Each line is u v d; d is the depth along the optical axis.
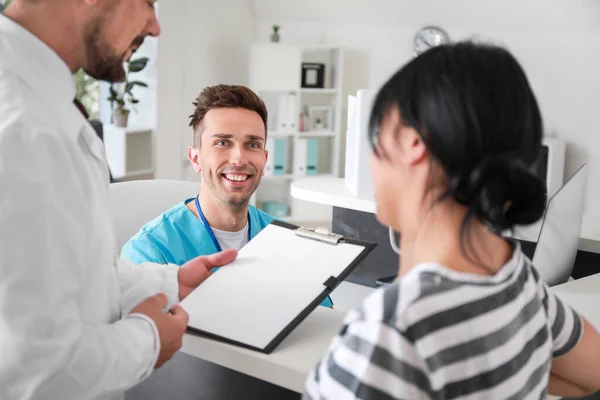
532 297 0.77
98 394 0.97
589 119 5.24
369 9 5.82
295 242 1.30
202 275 1.28
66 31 1.05
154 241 1.82
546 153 5.12
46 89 1.02
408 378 0.65
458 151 0.66
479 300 0.68
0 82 0.98
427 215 0.71
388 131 0.72
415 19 5.75
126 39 1.09
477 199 0.66
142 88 5.58
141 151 5.59
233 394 1.32
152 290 1.23
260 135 1.85
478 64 0.68
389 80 0.73
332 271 1.20
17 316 0.90
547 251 1.63
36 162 0.93
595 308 1.40
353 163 2.00
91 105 5.64
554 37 5.31
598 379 0.88
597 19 5.06
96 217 1.03
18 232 0.91
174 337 1.07
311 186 2.13
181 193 2.22
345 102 6.09
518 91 0.68
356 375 0.66
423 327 0.65
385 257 2.15
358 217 2.18
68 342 0.93
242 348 1.08
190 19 5.68
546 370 0.79
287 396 1.31
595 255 1.99
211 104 1.84
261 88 5.65
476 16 5.52
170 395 1.39
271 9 6.00
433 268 0.68
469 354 0.67
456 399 0.67
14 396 0.92
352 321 0.69
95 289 1.02
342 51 5.77
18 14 1.03
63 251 0.94
